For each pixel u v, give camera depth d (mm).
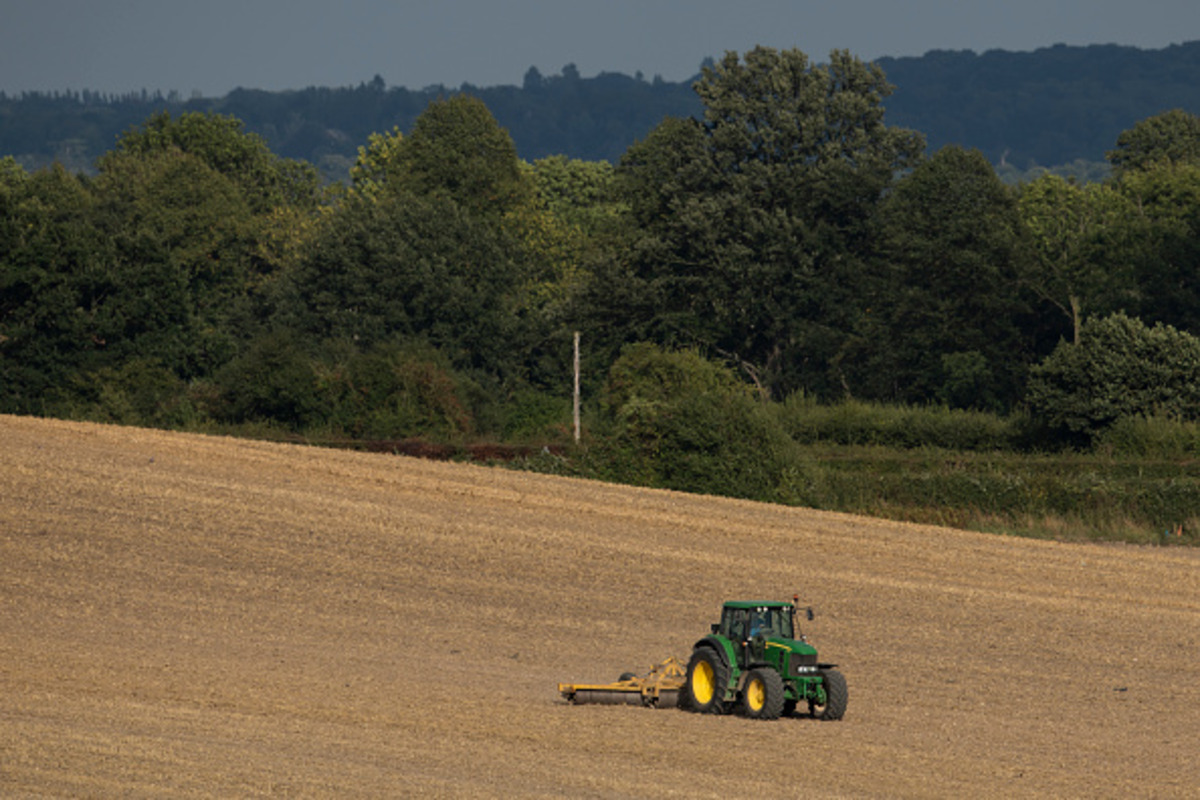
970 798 53594
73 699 64938
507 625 100375
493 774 52688
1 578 104938
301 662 82500
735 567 130625
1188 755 66625
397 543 129500
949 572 135875
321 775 50281
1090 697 83438
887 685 84562
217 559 117562
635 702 74312
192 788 47125
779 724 69250
